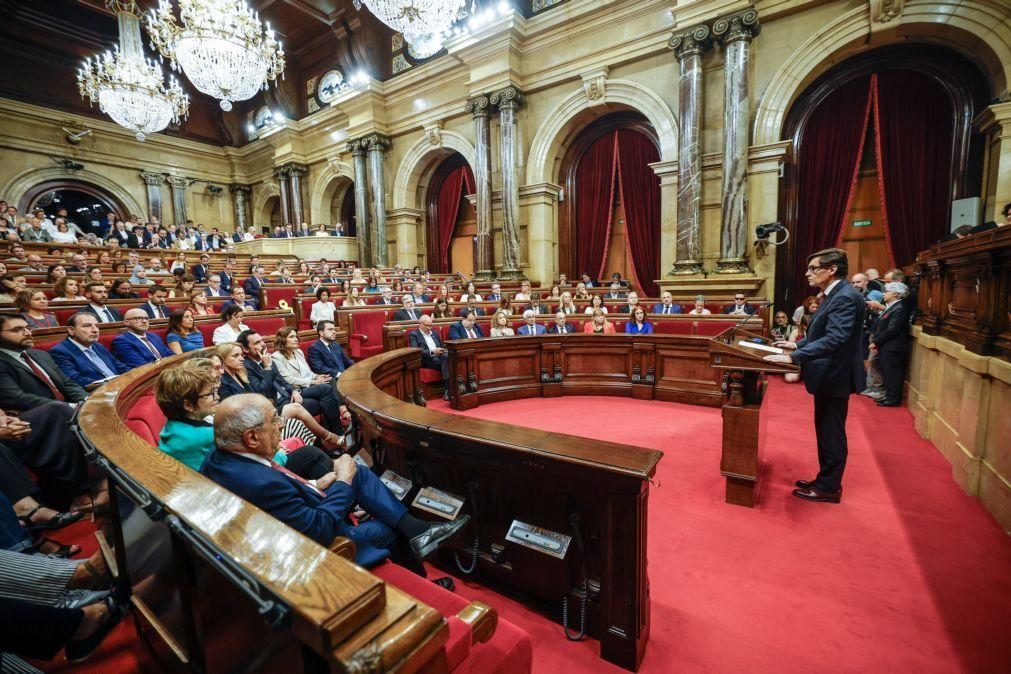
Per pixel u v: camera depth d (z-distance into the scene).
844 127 8.83
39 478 2.61
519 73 11.49
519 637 1.35
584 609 1.77
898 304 4.84
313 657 0.78
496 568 2.06
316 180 17.05
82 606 1.50
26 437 2.55
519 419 4.93
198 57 7.73
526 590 1.98
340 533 1.58
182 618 1.19
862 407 4.98
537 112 11.61
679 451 3.87
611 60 10.28
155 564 1.27
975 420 2.90
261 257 14.22
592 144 11.84
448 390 5.85
